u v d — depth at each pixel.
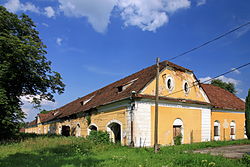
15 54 15.52
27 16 19.05
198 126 17.23
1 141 14.57
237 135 21.42
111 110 16.02
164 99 14.82
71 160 8.39
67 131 23.91
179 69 16.62
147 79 14.82
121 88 16.95
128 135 13.66
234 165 6.90
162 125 14.60
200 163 7.32
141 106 13.71
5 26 16.80
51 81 19.44
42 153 10.60
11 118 15.48
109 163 7.68
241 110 22.16
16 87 18.17
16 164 7.74
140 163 7.59
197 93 17.80
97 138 15.28
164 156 9.05
